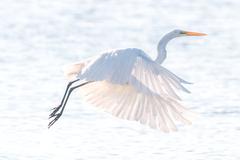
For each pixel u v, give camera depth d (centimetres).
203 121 1434
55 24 2730
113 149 1240
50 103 1585
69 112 1509
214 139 1306
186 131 1361
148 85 757
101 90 932
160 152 1224
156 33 2566
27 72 1905
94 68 793
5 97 1631
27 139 1302
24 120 1439
